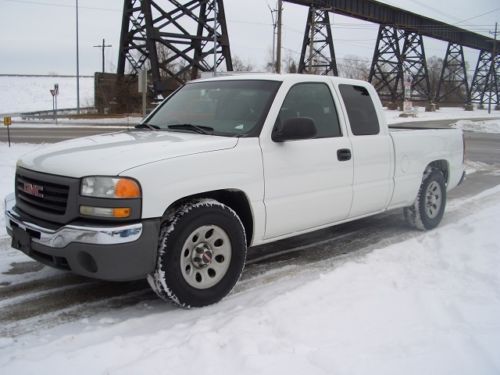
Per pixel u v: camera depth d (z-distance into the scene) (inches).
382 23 1840.6
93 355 117.0
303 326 130.8
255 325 132.6
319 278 169.8
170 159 142.0
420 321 134.0
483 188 381.4
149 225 136.0
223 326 132.6
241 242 158.4
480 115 2066.9
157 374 107.7
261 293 162.9
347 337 124.9
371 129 210.7
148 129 184.9
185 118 186.2
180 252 142.9
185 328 134.5
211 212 149.2
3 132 986.7
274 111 170.9
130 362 114.1
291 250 214.1
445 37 2279.8
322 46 1551.4
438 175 248.2
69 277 179.3
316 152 181.8
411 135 231.9
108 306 153.9
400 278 169.0
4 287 169.0
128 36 1457.9
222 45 1339.8
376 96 218.5
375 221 268.5
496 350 116.3
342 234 241.1
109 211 132.6
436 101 2605.8
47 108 2925.7
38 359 116.0
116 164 136.3
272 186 167.6
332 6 1523.1
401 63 1914.4
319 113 189.6
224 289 154.9
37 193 146.5
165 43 1280.8
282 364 110.3
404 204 231.6
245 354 114.5
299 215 178.2
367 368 108.7
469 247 204.2
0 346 126.6
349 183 196.2
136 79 1549.0
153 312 148.6
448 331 126.6
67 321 143.0
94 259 132.0
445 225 258.8
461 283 163.3
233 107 177.9
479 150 700.0
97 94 1648.6
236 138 161.5
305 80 186.9
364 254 208.4
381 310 141.4
